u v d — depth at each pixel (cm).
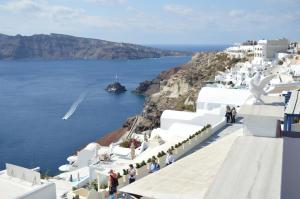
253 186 955
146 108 11981
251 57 14000
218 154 1570
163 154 2738
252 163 1074
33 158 8231
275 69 8600
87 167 3538
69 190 2530
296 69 8050
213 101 4916
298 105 1714
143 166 2475
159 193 1245
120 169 2938
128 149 3816
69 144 9419
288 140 1360
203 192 1233
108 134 10431
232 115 3853
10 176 2283
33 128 11162
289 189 1309
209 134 3422
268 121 1397
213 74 12319
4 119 12419
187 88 12494
